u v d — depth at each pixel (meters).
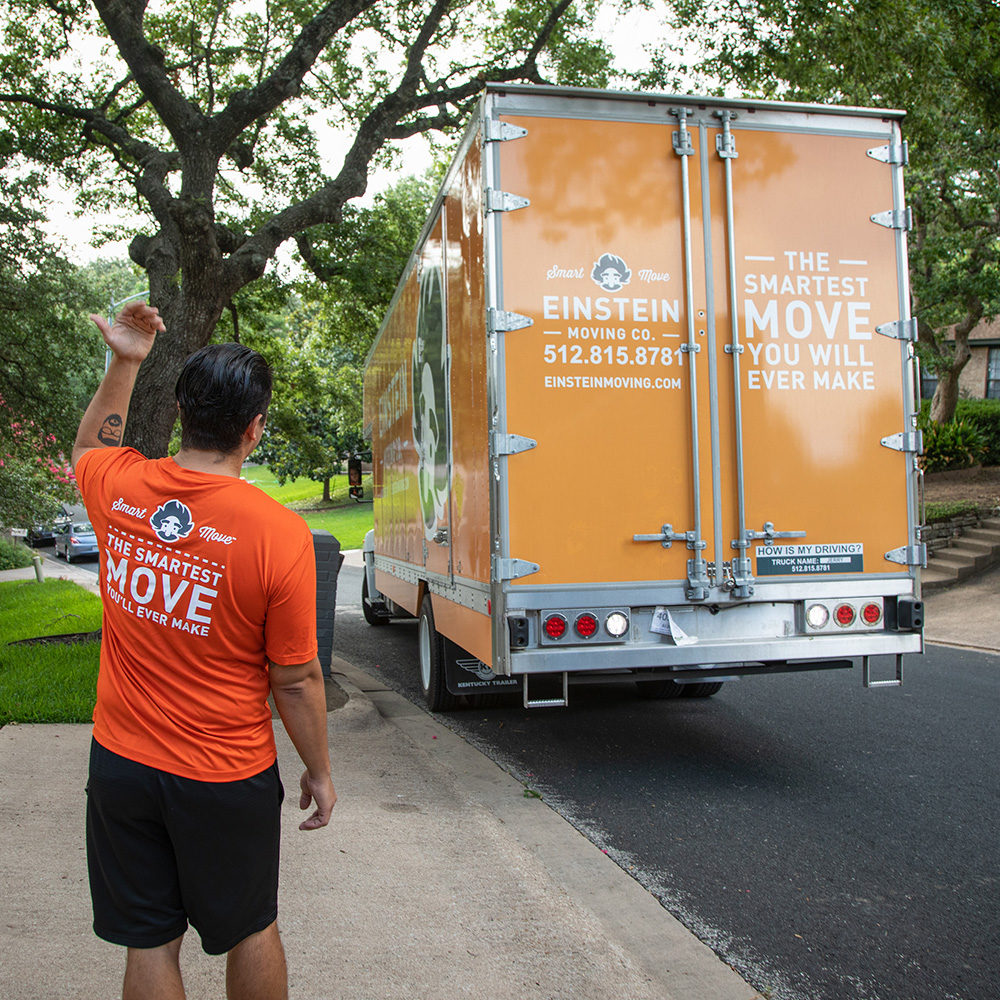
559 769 5.79
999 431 22.42
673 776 5.62
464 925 3.38
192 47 12.35
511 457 4.91
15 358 13.61
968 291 17.97
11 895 3.43
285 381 19.62
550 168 5.02
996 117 12.31
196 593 2.07
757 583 5.15
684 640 5.07
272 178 13.65
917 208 17.59
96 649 8.59
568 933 3.35
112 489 2.21
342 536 32.34
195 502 2.11
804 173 5.30
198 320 8.07
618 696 7.96
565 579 4.94
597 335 5.01
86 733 5.72
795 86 11.46
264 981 2.17
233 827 2.09
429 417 7.21
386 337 10.28
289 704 2.18
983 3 11.14
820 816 4.89
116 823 2.08
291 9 12.27
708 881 4.06
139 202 13.91
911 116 11.44
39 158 11.98
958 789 5.34
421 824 4.44
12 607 15.62
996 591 13.52
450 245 6.16
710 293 5.15
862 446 5.32
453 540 6.21
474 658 6.79
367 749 5.79
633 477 5.04
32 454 14.80
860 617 5.29
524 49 12.62
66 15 11.23
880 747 6.25
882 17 9.55
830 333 5.29
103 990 2.80
